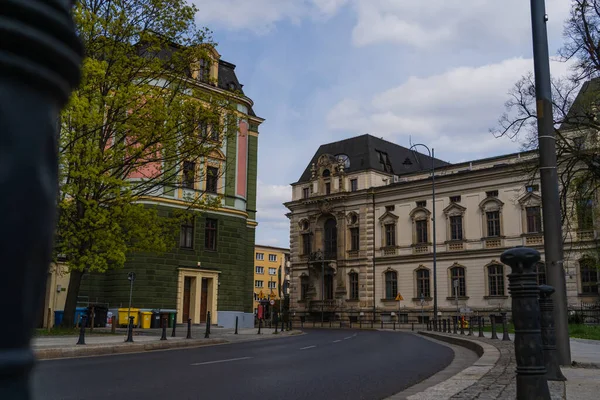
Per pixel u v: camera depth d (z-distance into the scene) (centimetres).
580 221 2642
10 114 86
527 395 550
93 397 792
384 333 3722
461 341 2278
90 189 2184
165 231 2552
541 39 1170
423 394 746
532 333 559
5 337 82
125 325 3256
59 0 95
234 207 3953
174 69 2531
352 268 6009
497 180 5091
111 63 2314
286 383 966
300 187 6688
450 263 5284
